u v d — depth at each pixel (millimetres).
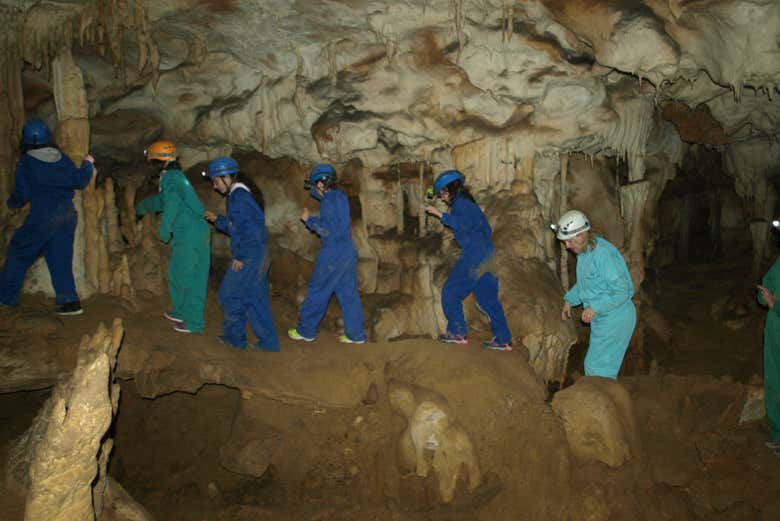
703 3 5953
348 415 5988
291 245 9055
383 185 8820
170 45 7188
